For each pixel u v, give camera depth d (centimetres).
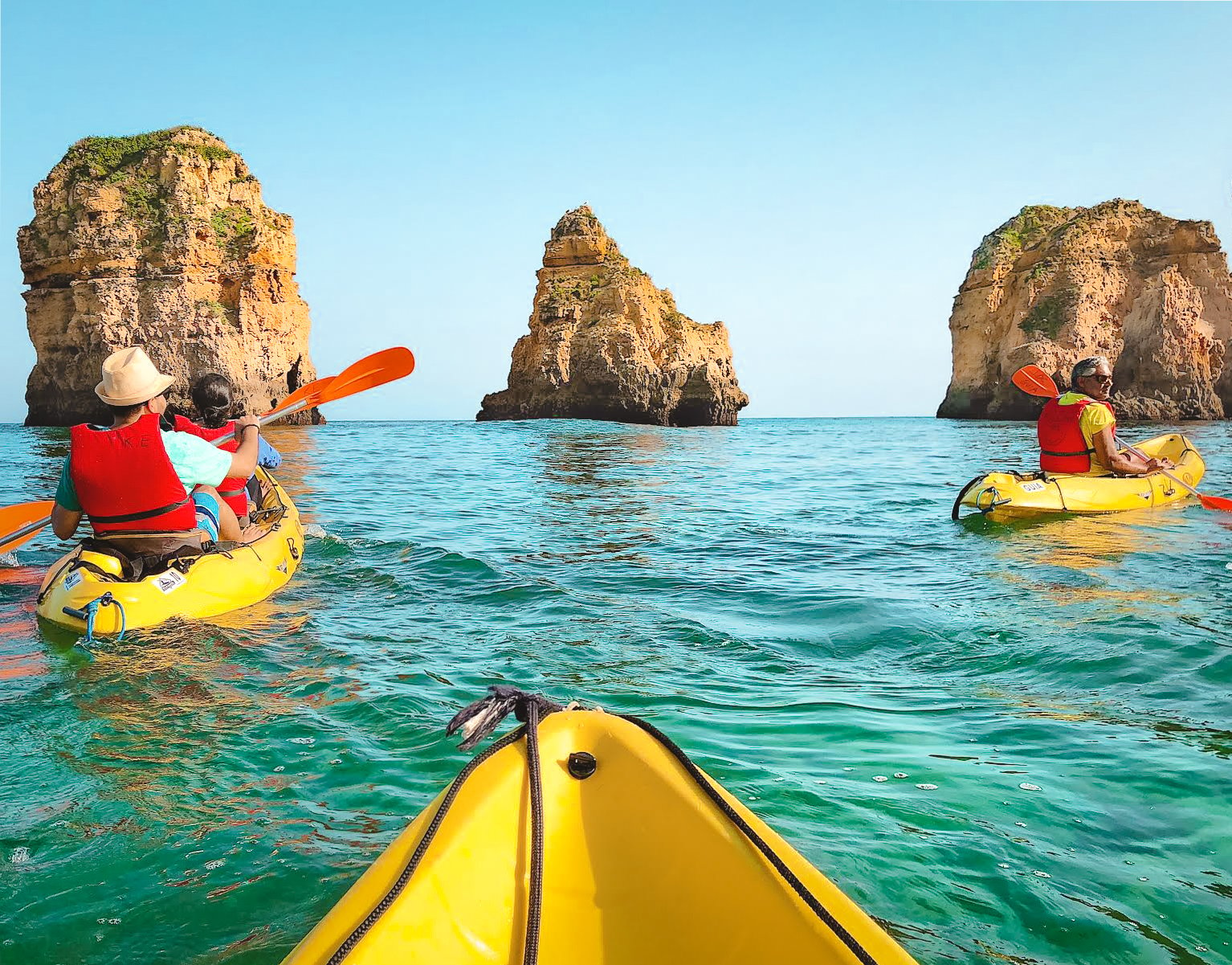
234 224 3991
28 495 1095
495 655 430
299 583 593
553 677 395
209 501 542
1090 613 483
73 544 748
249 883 226
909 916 209
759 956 159
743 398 5484
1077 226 4759
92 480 470
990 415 4956
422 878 162
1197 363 4428
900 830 249
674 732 324
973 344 5066
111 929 208
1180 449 1031
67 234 3741
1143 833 249
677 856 177
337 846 243
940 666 409
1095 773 287
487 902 167
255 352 3956
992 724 333
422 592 570
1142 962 194
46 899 220
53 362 3794
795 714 346
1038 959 194
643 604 540
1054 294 4709
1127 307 4706
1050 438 893
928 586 574
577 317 4878
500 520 927
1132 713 341
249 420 609
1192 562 623
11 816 263
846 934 152
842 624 485
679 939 168
